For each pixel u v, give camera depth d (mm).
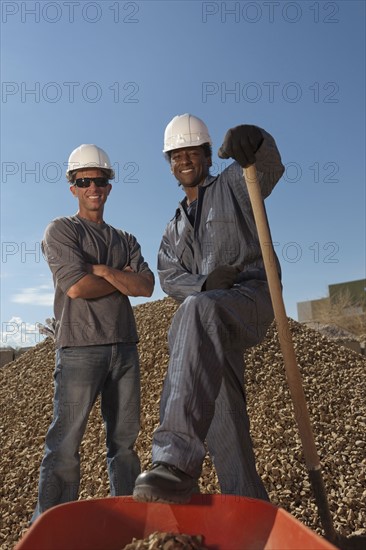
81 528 1506
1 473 4625
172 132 2570
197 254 2549
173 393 1857
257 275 2424
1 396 6438
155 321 7082
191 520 1642
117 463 3113
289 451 4359
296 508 3652
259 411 5047
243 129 1946
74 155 3266
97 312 3080
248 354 6109
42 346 7816
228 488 2416
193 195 2650
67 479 2934
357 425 4996
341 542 2008
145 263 3424
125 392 3145
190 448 1754
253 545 1518
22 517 3936
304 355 6445
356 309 11414
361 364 6562
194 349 1918
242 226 2438
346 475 4090
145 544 1490
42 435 5195
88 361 3029
